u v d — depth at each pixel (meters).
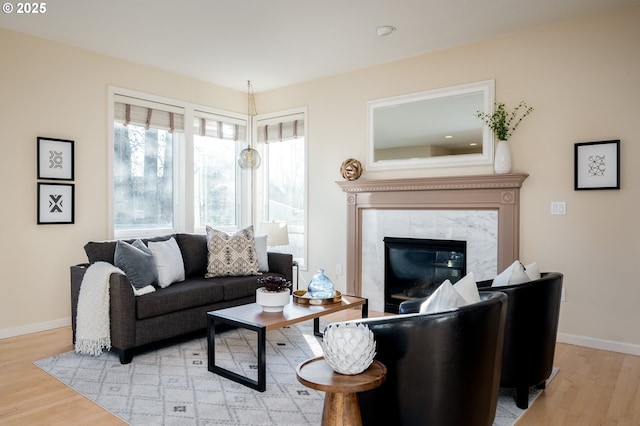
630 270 3.39
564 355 3.36
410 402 1.72
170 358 3.23
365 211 4.85
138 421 2.29
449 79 4.25
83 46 4.17
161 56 4.46
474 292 2.19
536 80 3.78
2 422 2.26
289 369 3.03
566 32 3.64
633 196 3.37
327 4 3.33
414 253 4.50
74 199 4.15
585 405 2.51
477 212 4.09
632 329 3.39
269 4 3.32
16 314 3.82
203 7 3.38
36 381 2.79
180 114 5.09
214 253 4.22
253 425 2.26
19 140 3.82
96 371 2.96
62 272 4.09
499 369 1.93
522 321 2.40
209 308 3.70
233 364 3.11
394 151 4.62
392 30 3.81
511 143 3.92
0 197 3.71
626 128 3.40
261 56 4.46
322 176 5.20
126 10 3.42
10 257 3.78
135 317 3.16
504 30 3.84
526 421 2.32
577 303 3.61
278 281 3.11
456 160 4.22
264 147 5.85
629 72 3.39
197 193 5.34
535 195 3.79
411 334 1.70
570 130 3.63
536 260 3.79
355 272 4.87
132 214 4.71
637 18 3.36
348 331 1.65
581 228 3.58
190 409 2.43
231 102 5.65
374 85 4.76
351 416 1.64
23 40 3.84
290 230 5.62
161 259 3.73
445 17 3.56
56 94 4.05
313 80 5.27
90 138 4.28
